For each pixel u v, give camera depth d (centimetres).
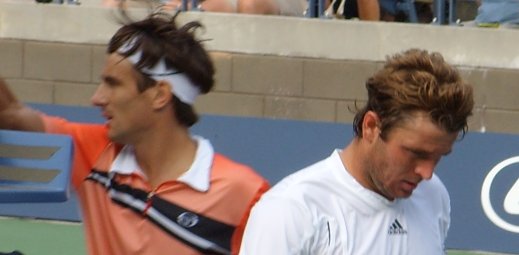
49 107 2711
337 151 1001
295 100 2739
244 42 2752
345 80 2714
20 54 2844
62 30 2823
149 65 1073
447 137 920
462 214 2422
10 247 2345
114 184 1102
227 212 1093
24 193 1045
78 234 2453
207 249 1091
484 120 2662
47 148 1065
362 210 977
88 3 3005
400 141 923
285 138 2552
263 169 2545
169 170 1095
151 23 1084
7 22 2852
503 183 2425
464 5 2945
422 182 1037
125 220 1098
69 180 1077
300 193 963
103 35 2802
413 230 1008
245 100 2759
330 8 2825
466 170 2441
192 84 1099
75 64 2820
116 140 1093
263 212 964
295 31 2731
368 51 2703
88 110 2677
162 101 1083
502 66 2648
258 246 954
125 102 1080
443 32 2677
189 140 1109
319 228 960
